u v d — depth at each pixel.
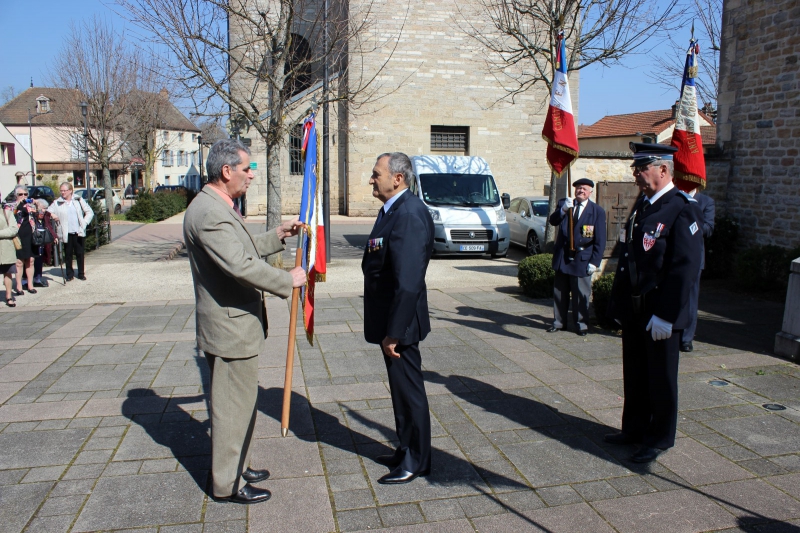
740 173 10.50
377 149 23.91
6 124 47.31
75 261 13.31
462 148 24.64
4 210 8.18
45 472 3.60
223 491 3.23
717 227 10.41
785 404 4.67
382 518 3.15
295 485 3.47
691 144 6.78
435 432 4.20
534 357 5.91
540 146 24.72
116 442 4.02
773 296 8.93
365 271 3.53
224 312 3.10
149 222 25.56
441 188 14.59
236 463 3.24
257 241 3.59
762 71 9.95
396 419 3.59
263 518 3.13
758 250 9.24
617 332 6.86
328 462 3.77
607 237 8.42
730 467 3.69
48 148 47.97
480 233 13.77
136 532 3.00
